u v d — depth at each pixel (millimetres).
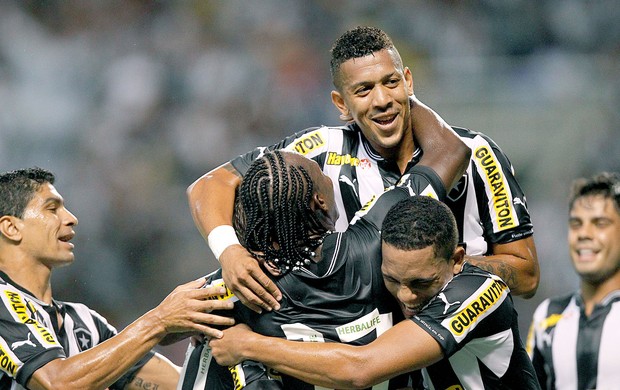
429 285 11406
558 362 19078
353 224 11992
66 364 12883
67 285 37875
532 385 12578
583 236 18828
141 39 49594
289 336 11367
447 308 11469
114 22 50219
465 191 14133
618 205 18688
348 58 13242
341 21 50562
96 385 12695
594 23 48906
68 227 14992
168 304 12195
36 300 14531
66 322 14977
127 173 44094
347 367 11070
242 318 11758
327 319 11375
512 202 14219
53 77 47469
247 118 47031
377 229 11805
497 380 12133
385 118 13258
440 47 48938
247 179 11398
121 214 41375
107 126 45875
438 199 12438
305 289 11375
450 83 41438
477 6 50062
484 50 48938
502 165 14367
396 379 12109
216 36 49938
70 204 42062
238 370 11547
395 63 13266
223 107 47062
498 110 40500
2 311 13852
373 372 11086
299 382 11484
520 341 12359
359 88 13211
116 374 12594
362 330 11453
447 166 12766
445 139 13180
